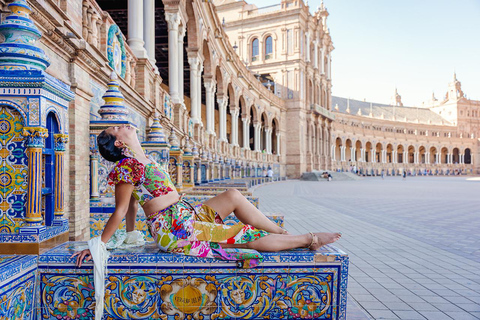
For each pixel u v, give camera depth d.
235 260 2.73
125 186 2.77
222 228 2.86
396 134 83.25
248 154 34.75
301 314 2.78
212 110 23.22
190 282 2.75
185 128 14.92
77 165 4.65
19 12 2.84
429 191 25.20
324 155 56.59
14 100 2.61
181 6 14.28
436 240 7.98
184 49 21.08
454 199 18.53
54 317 2.70
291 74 47.81
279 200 17.50
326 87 58.56
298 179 47.44
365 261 6.12
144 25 10.68
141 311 2.74
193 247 2.76
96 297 2.62
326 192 23.78
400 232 8.97
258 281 2.76
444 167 88.81
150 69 9.16
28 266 2.56
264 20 48.66
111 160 2.93
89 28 5.39
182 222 2.80
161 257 2.73
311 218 11.31
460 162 92.94
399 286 4.78
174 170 8.91
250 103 36.19
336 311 2.79
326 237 2.89
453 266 5.80
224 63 27.02
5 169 2.67
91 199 5.14
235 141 31.12
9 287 2.33
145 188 2.85
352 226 9.84
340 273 2.78
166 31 18.64
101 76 5.62
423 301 4.23
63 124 3.11
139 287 2.73
